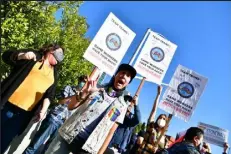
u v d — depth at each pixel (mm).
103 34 5984
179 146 4699
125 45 6145
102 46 5969
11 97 4172
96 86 4098
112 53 6035
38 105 4332
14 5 10578
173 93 7094
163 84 7102
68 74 12898
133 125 5496
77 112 4016
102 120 3969
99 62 5945
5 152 4215
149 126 6617
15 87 4086
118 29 6102
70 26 13789
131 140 6715
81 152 3963
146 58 6930
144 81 6871
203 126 8250
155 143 6469
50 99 4410
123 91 4164
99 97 4020
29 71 4180
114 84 4117
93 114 3967
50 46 4410
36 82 4254
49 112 5520
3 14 10570
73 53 13188
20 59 4191
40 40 11922
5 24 9852
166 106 7039
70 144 3947
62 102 5484
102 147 4094
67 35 13211
